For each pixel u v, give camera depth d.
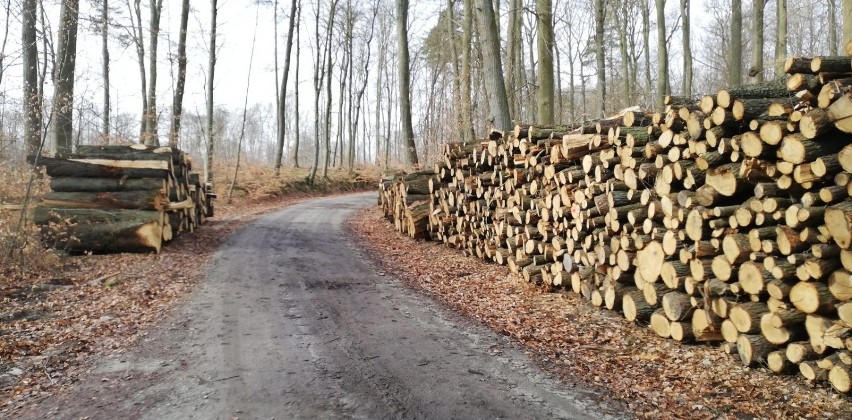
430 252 11.59
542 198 8.27
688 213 5.38
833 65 4.23
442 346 5.74
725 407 4.21
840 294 4.10
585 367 5.12
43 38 11.20
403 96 22.67
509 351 5.60
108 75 20.95
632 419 4.07
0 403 4.32
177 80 20.91
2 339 5.65
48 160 10.56
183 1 21.14
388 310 7.20
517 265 8.79
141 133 20.09
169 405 4.28
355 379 4.82
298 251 11.48
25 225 8.91
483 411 4.20
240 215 17.97
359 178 34.97
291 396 4.45
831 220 3.99
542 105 13.60
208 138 22.58
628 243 6.24
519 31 21.88
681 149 5.62
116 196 10.73
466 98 19.38
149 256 10.23
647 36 25.81
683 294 5.49
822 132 4.12
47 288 7.79
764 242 4.60
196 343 5.75
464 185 10.85
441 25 28.52
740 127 5.01
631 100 24.83
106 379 4.80
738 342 4.90
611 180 6.61
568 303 7.21
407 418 4.07
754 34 15.62
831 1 21.45
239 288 8.20
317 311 7.07
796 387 4.39
